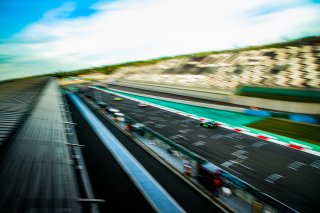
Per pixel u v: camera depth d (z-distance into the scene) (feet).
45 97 163.02
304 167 83.15
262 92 184.75
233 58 350.64
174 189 69.82
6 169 46.16
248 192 62.23
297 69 231.91
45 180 45.01
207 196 65.57
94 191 65.67
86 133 132.16
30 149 59.21
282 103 154.51
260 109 167.53
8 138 63.93
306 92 157.48
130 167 85.10
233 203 61.93
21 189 40.19
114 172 78.33
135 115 193.16
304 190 68.80
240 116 160.86
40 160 53.83
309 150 97.04
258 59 301.63
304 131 117.91
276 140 111.75
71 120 165.89
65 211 36.76
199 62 405.18
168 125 154.30
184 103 223.51
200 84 299.99
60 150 64.23
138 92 336.08
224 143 113.29
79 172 76.74
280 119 141.79
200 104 203.72
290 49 290.76
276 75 237.86
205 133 131.03
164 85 310.65
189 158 89.35
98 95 337.52
